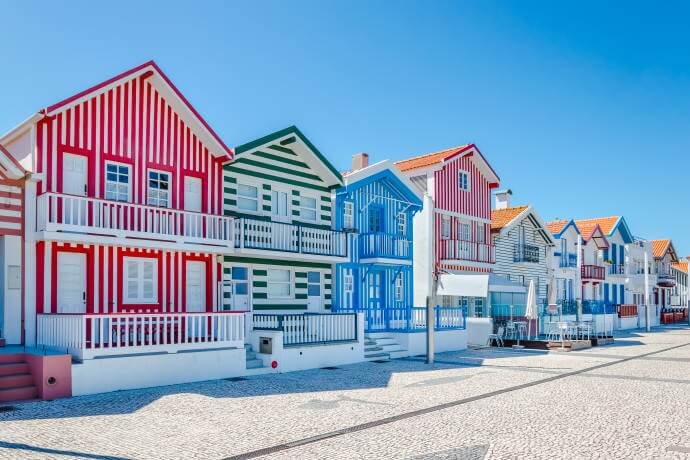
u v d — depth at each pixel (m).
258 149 19.73
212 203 18.25
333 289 22.09
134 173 16.50
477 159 31.22
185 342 14.39
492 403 11.88
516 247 34.78
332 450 8.24
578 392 13.34
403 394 12.87
